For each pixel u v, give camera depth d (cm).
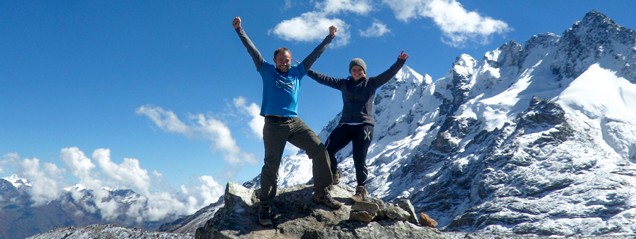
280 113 659
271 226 643
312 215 673
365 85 779
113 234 1908
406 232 612
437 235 616
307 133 682
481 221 12912
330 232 602
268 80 677
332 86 805
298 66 704
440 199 17038
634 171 14288
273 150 660
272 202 664
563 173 14975
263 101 682
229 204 678
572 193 13312
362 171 741
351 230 603
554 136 18012
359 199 716
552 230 11150
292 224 650
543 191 14000
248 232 625
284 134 664
